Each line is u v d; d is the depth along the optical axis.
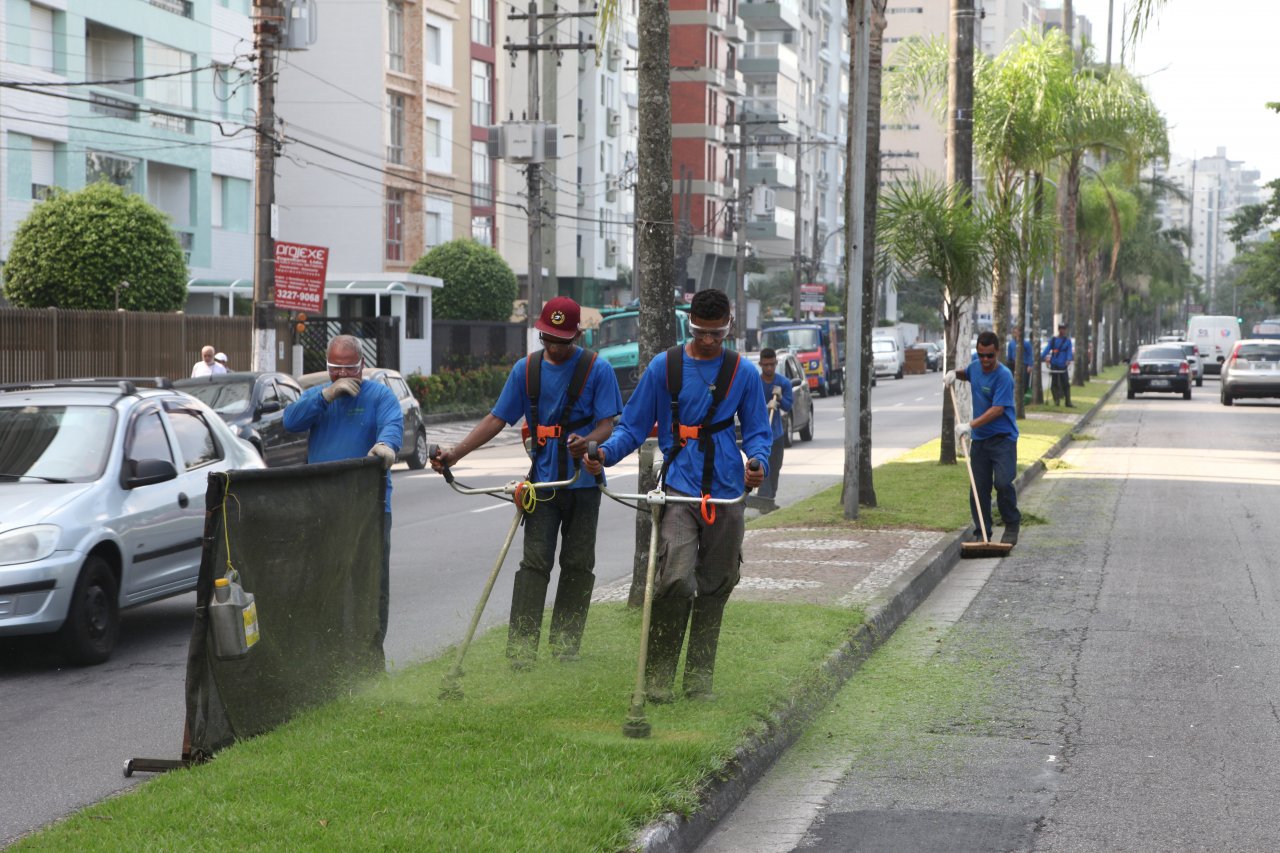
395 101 52.19
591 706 6.70
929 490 17.44
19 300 30.20
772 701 6.89
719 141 77.75
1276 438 28.30
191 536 9.98
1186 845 5.37
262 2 24.20
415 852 4.60
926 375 79.50
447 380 38.97
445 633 9.42
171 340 28.78
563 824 4.92
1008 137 27.62
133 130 38.28
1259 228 70.56
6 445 9.39
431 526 16.03
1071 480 19.89
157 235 30.78
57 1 34.78
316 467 6.71
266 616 6.31
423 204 53.59
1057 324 39.03
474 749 5.85
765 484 15.98
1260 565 12.30
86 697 7.90
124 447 9.48
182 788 5.39
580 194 68.44
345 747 5.87
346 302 40.66
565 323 7.50
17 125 33.69
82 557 8.61
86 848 4.71
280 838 4.73
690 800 5.41
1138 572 11.99
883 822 5.69
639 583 9.26
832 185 111.00
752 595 10.05
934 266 20.56
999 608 10.44
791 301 88.69
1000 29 143.50
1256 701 7.57
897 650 8.95
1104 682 8.03
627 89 74.31
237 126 43.50
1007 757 6.59
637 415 6.89
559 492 7.64
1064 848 5.36
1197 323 78.88
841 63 113.25
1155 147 35.53
